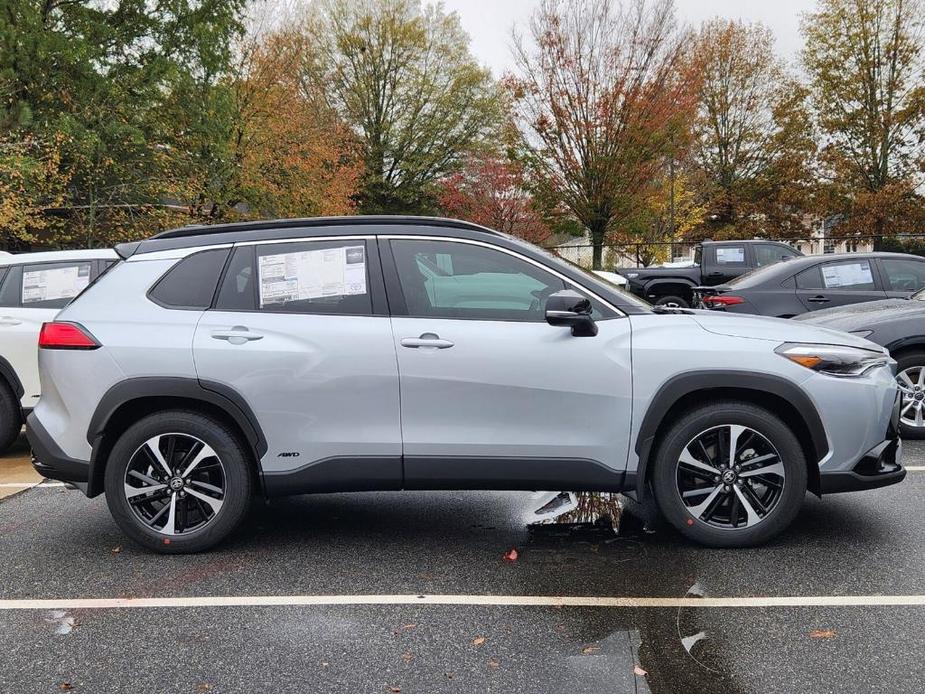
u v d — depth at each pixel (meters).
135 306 4.05
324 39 38.47
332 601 3.50
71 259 6.70
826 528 4.34
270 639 3.13
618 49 21.02
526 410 3.92
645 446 3.91
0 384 6.47
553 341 3.91
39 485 5.58
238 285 4.08
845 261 9.17
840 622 3.20
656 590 3.55
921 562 3.83
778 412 4.04
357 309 4.01
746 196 37.12
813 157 33.94
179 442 4.07
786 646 3.00
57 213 17.44
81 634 3.19
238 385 3.92
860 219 31.02
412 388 3.92
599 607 3.39
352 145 36.78
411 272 4.06
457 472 3.96
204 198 20.30
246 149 21.61
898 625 3.17
